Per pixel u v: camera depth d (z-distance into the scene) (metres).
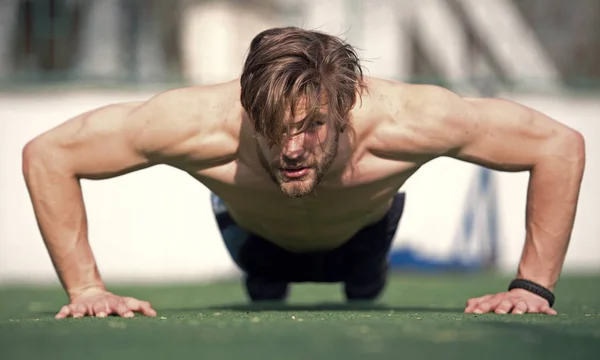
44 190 3.66
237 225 4.52
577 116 9.16
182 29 10.06
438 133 3.59
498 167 3.74
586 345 2.48
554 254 3.80
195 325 3.03
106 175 3.69
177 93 3.64
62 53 9.52
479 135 3.64
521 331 2.79
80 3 9.55
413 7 10.16
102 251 8.67
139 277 8.70
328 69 3.17
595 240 9.06
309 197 3.76
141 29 9.79
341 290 7.49
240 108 3.60
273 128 3.09
